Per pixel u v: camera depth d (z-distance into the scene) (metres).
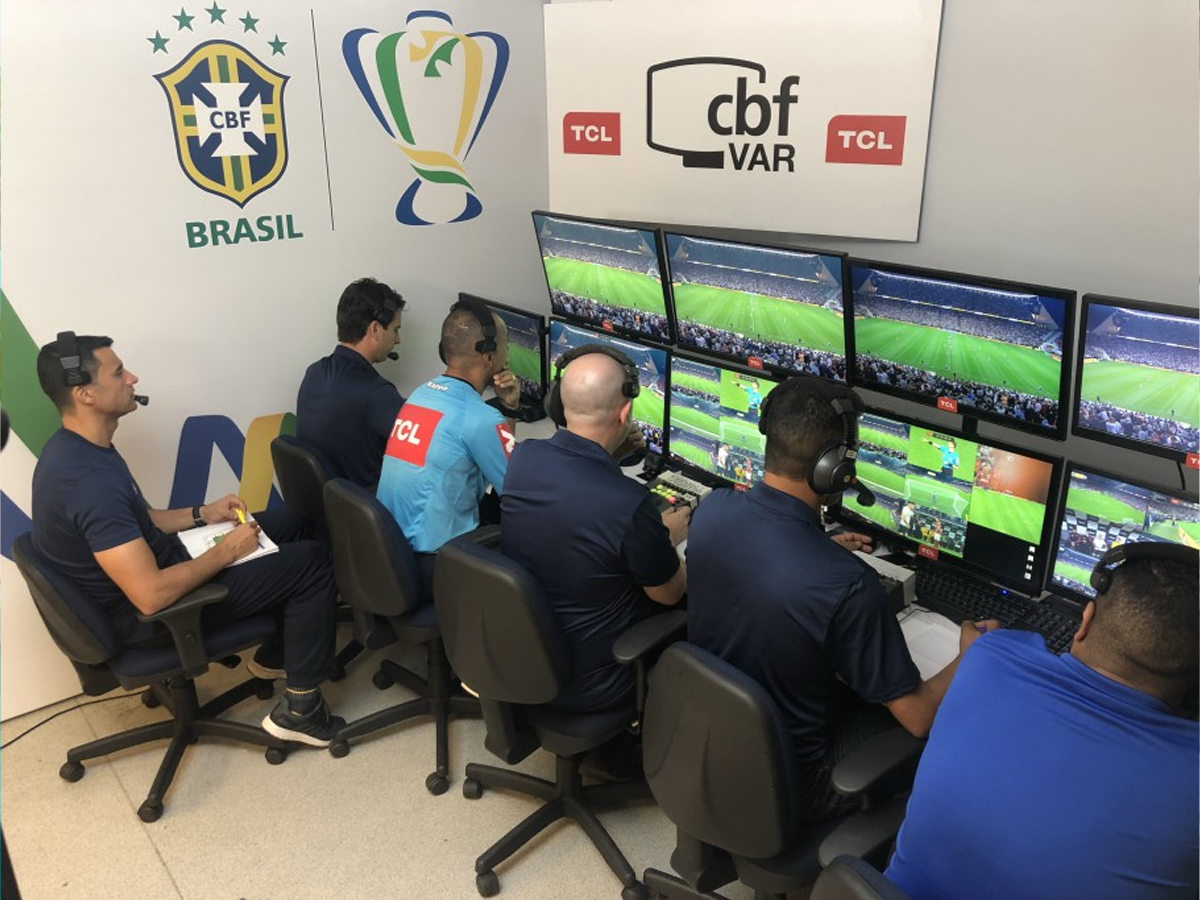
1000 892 1.19
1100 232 2.10
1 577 2.58
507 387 2.96
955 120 2.29
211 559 2.29
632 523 1.88
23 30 2.26
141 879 2.16
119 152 2.46
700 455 2.65
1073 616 1.96
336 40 2.77
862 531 2.30
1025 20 2.10
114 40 2.38
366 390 2.79
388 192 3.02
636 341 2.77
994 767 1.21
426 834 2.30
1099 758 1.15
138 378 2.66
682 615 1.99
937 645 1.94
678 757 1.60
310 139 2.80
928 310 1.94
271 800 2.41
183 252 2.64
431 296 3.25
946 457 2.05
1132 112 1.98
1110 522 1.80
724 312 2.43
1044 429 1.87
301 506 2.71
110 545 2.12
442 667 2.57
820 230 2.63
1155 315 1.60
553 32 3.01
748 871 1.65
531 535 1.95
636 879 2.09
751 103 2.63
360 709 2.75
